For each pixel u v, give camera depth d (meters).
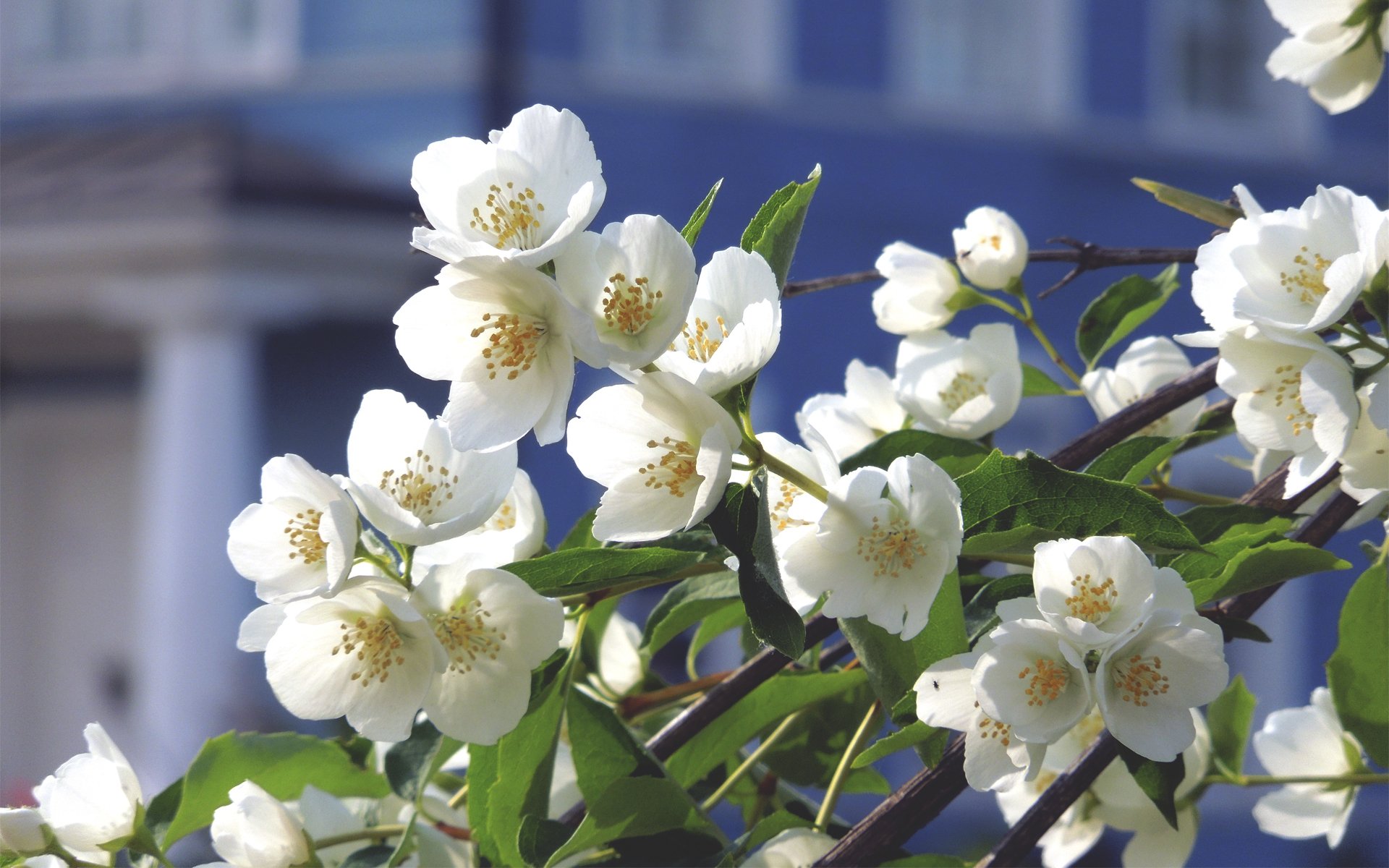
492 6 5.74
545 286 1.33
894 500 1.37
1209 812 5.39
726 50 6.01
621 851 1.42
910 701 1.38
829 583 1.37
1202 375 1.44
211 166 5.85
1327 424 1.37
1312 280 1.39
